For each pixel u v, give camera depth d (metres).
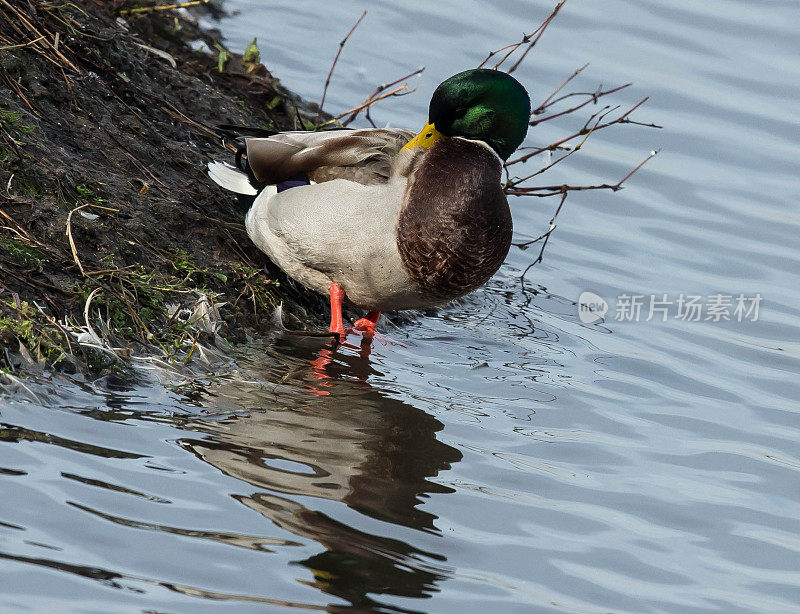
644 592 7.39
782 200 14.88
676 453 9.49
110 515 7.16
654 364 11.25
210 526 7.26
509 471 8.80
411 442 9.01
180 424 8.53
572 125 16.02
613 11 18.62
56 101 11.39
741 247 13.91
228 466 8.05
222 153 12.43
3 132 10.34
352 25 17.58
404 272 9.74
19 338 8.62
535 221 14.24
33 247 9.54
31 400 8.27
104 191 10.66
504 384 10.45
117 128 11.66
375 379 10.10
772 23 18.61
